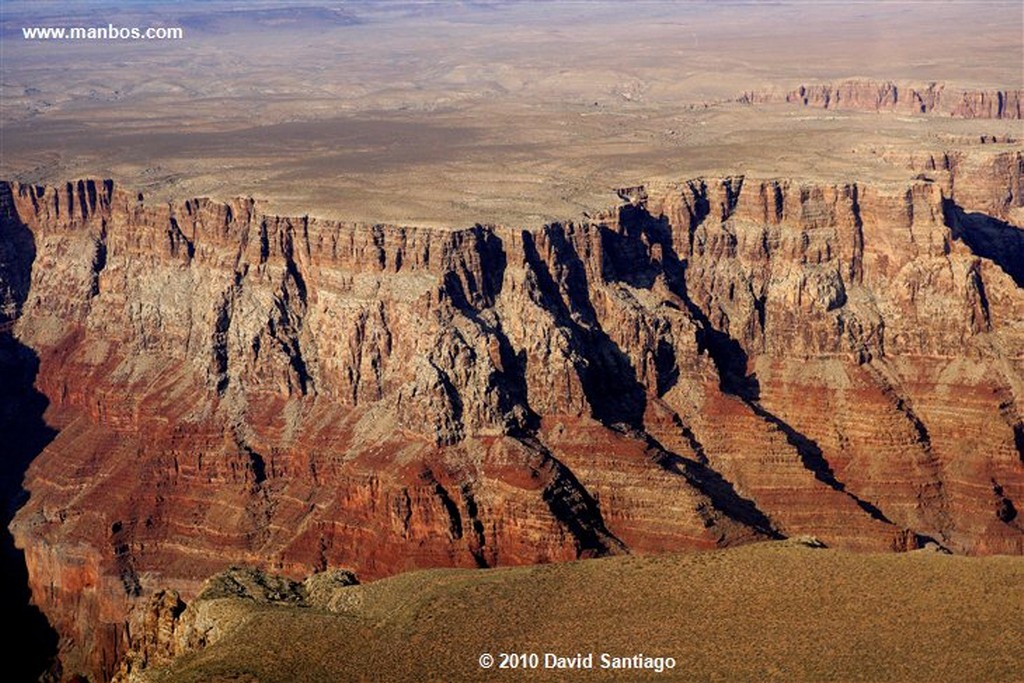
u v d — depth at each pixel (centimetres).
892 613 13212
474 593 14300
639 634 13212
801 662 12431
